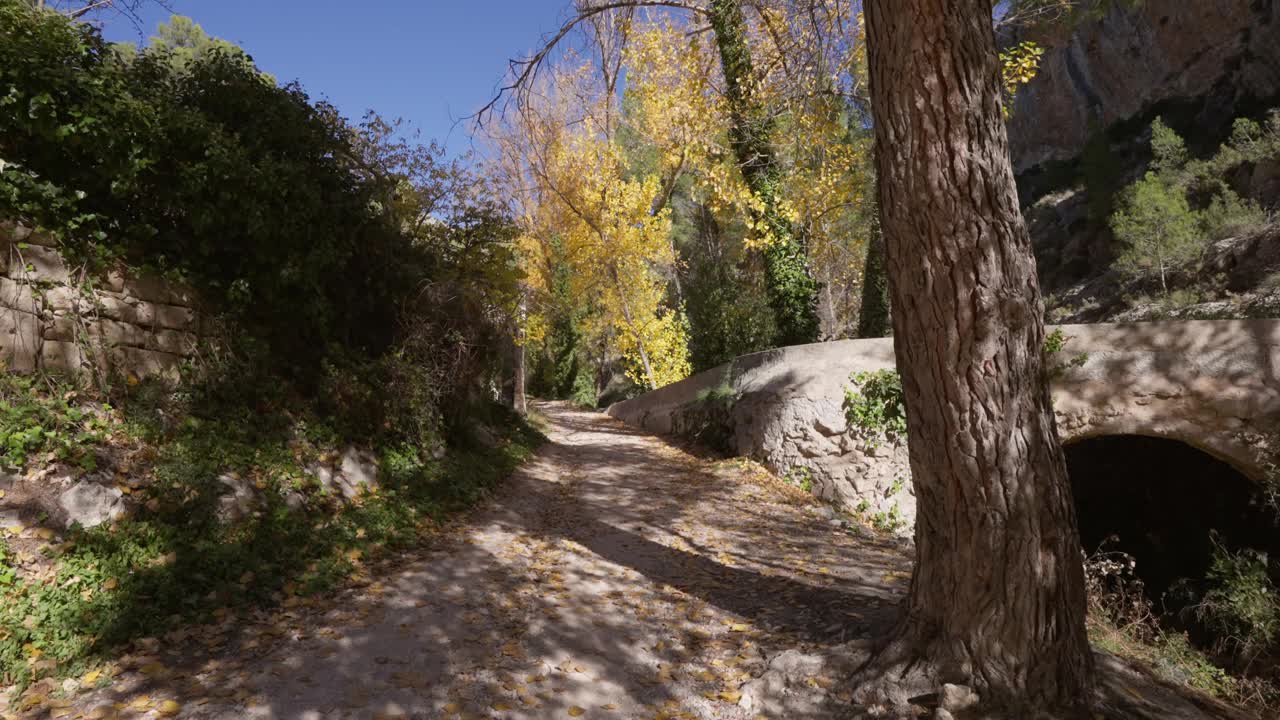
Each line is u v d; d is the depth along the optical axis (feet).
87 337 18.44
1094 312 85.15
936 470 12.13
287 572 17.38
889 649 12.82
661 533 25.41
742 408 40.88
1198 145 94.43
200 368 21.61
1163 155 88.48
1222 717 13.83
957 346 11.62
